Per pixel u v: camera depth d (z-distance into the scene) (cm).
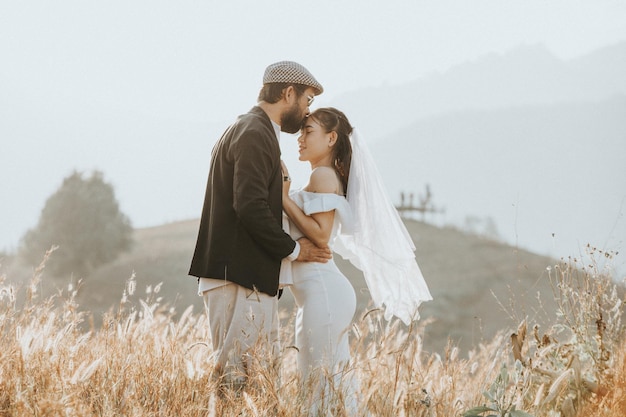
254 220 323
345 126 383
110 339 304
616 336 301
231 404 277
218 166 346
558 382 268
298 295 360
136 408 248
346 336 350
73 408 225
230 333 325
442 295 2466
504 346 345
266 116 350
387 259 384
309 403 286
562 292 313
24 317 289
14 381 245
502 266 2855
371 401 300
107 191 3653
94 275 3186
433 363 352
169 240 4075
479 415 298
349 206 376
